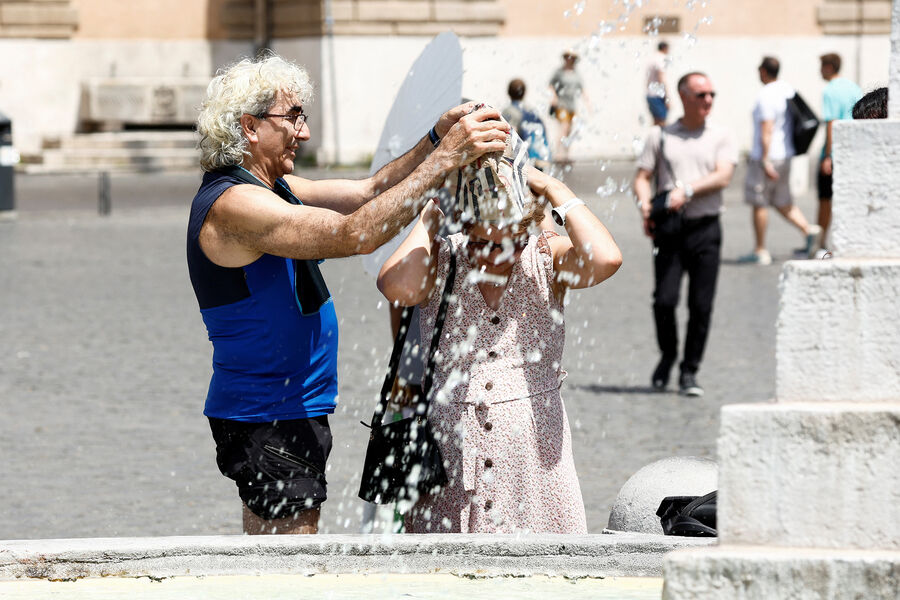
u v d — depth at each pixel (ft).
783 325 12.19
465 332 17.62
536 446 17.51
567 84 76.74
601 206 92.94
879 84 20.20
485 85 132.26
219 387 17.33
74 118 139.33
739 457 12.04
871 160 12.25
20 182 121.39
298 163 131.95
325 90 132.36
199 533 25.80
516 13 133.80
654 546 15.49
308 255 16.14
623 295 58.23
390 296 17.28
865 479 11.77
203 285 17.02
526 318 17.67
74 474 30.30
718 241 39.06
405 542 15.71
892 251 12.23
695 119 39.55
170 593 14.78
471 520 17.47
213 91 17.07
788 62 141.38
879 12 142.00
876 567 11.51
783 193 69.10
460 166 16.02
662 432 34.35
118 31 140.15
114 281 62.23
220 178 16.83
